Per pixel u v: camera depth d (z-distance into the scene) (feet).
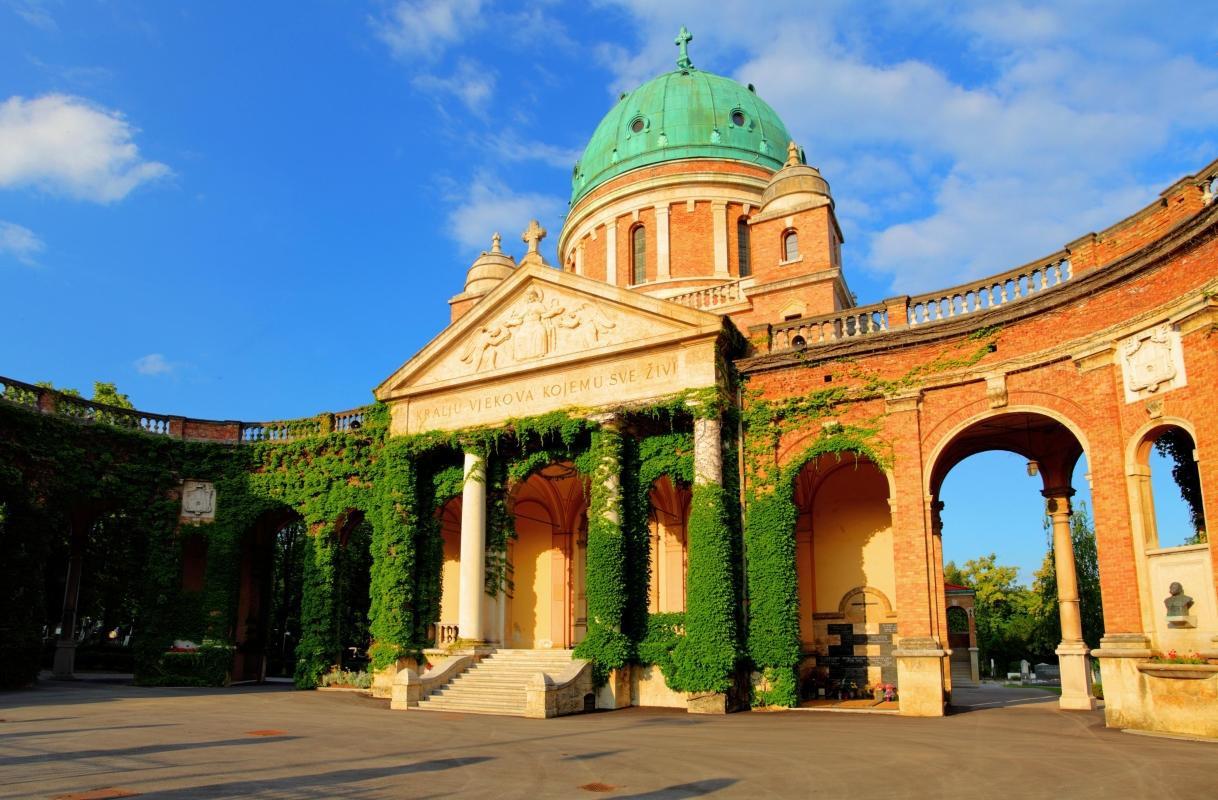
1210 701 59.16
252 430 131.03
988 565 278.87
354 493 117.80
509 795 39.19
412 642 106.52
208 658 117.50
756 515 91.35
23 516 107.14
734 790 40.70
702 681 85.25
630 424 98.32
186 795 38.04
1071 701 86.12
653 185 147.02
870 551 100.53
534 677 80.64
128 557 156.76
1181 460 83.10
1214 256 63.41
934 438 84.48
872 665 97.55
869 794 39.65
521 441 103.76
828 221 119.34
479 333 109.60
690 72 166.50
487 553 105.70
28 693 96.53
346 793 39.24
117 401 181.27
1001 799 38.24
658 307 96.68
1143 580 67.67
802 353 92.48
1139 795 38.50
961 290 87.20
